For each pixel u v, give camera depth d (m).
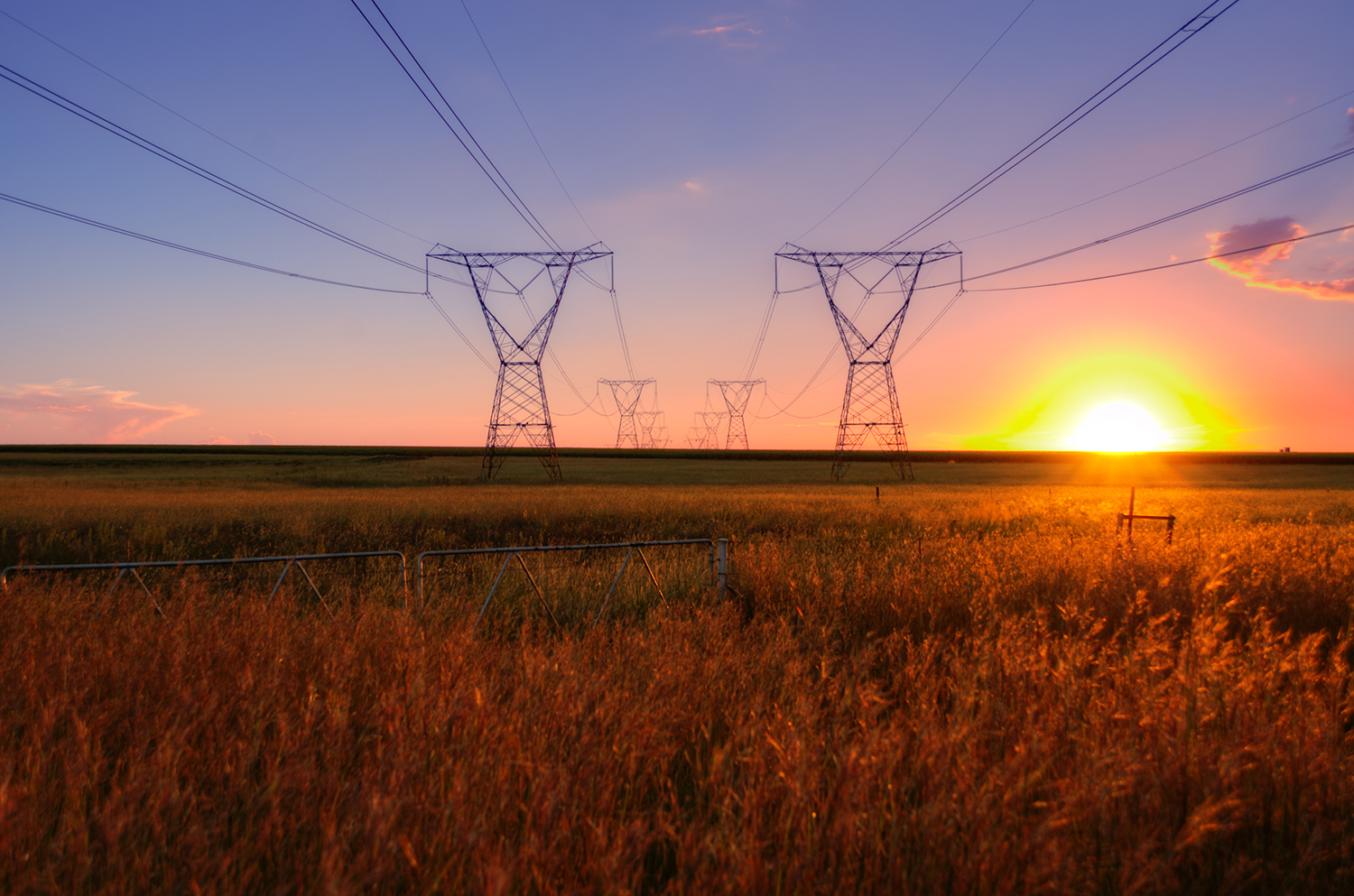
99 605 5.62
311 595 8.62
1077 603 6.34
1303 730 3.08
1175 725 2.94
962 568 7.69
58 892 2.06
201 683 3.47
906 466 85.62
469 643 4.54
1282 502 32.41
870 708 3.33
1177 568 7.21
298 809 2.45
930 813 2.25
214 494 33.66
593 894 2.12
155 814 2.27
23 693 3.57
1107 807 2.47
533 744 2.90
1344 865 2.50
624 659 4.45
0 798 2.15
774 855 2.27
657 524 22.98
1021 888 2.09
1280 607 6.45
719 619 5.67
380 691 3.74
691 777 3.18
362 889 2.00
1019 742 2.88
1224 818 2.53
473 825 2.19
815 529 21.86
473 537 20.66
